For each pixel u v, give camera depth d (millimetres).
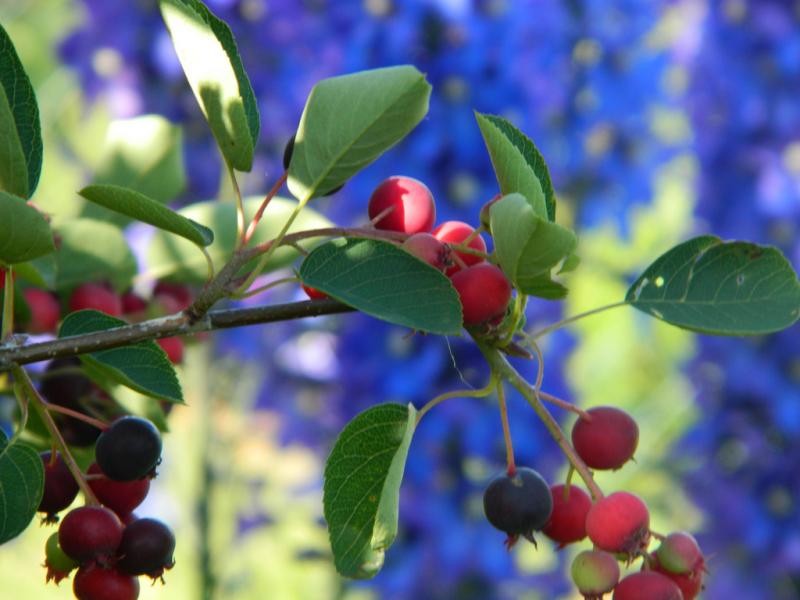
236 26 1152
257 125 488
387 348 1103
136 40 1164
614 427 489
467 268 478
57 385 543
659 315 489
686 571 479
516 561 1090
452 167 1091
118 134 616
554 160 1201
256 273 476
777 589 1186
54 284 577
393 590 1073
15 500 477
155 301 596
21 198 488
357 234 481
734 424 1196
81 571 485
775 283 488
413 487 1077
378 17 1110
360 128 473
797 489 1181
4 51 496
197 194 1161
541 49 1137
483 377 1067
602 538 478
